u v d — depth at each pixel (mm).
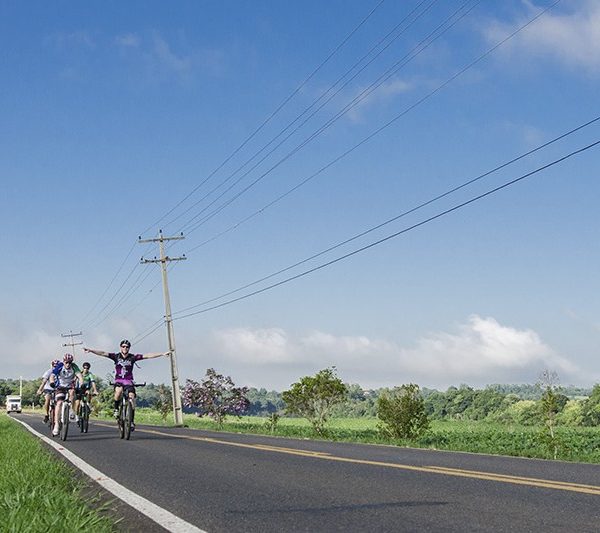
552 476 10102
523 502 7652
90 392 23875
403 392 28453
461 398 159750
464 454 14742
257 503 7809
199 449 15680
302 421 79875
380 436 28734
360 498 8062
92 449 15781
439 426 60219
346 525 6453
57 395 19938
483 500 7816
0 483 8352
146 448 16047
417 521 6594
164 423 52562
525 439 28703
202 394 50969
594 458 14641
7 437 19141
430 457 13688
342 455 13969
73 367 20094
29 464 10688
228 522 6715
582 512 7008
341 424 72250
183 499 8188
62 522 5898
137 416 76062
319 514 7035
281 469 11227
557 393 23469
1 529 5652
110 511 7387
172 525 6613
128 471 11164
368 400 177000
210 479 10023
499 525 6367
